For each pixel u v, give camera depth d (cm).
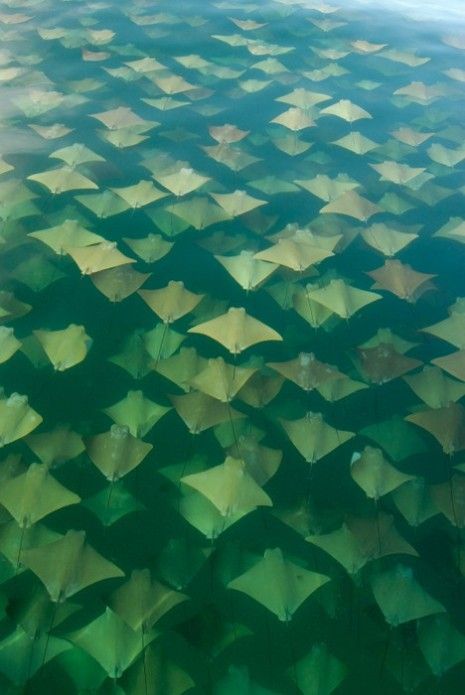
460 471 541
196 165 884
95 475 503
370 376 598
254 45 1270
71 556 416
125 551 464
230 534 484
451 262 762
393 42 1378
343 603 449
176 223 758
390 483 500
